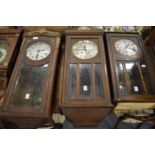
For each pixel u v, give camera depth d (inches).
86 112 66.8
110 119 92.0
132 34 89.7
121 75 76.5
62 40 92.8
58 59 88.2
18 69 77.4
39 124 67.9
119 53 82.7
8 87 71.9
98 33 87.8
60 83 81.4
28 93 71.7
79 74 75.2
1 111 65.4
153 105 72.2
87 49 82.7
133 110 85.0
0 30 89.7
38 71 77.6
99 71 76.3
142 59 81.4
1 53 83.0
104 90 70.7
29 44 85.0
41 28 96.5
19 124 67.9
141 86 73.7
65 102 67.1
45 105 67.4
